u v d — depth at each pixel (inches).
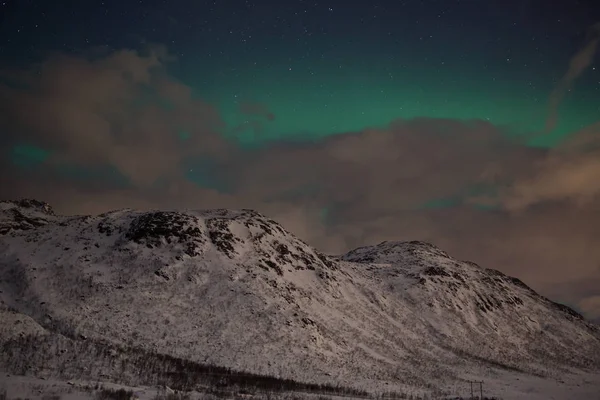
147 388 2057.1
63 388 1736.0
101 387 1827.0
